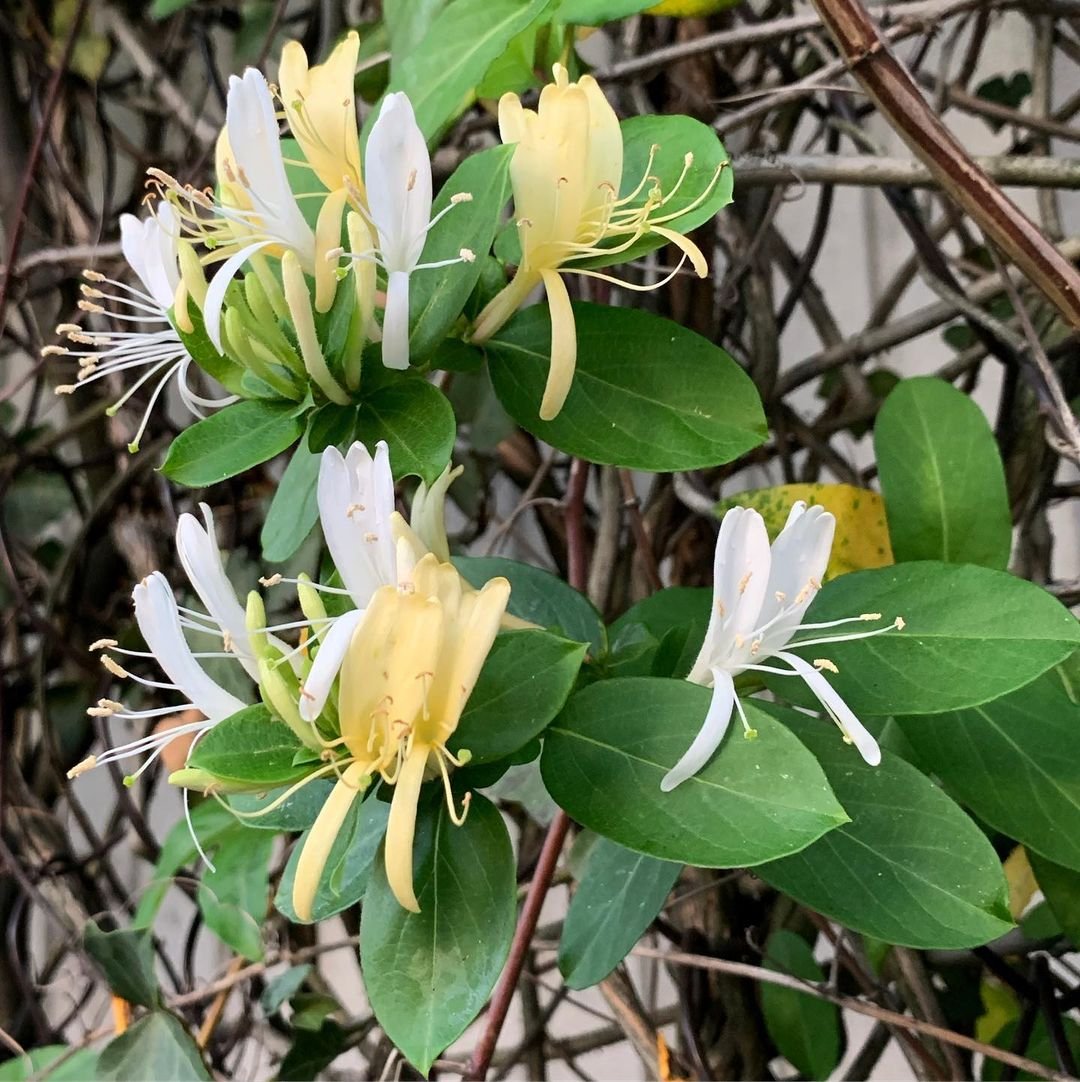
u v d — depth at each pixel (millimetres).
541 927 501
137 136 652
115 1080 362
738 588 204
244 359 213
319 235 208
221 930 388
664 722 204
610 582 455
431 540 234
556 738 208
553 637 203
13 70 593
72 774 208
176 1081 357
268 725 198
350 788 182
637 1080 581
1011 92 505
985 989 413
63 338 590
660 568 490
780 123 466
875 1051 426
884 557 317
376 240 214
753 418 226
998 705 258
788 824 181
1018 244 227
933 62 535
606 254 223
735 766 191
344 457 212
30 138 591
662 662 248
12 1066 439
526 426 233
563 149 214
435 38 284
